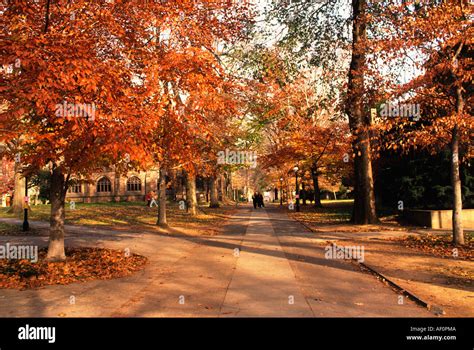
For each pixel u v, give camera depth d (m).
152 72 9.99
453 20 13.70
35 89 7.83
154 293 8.43
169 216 31.34
